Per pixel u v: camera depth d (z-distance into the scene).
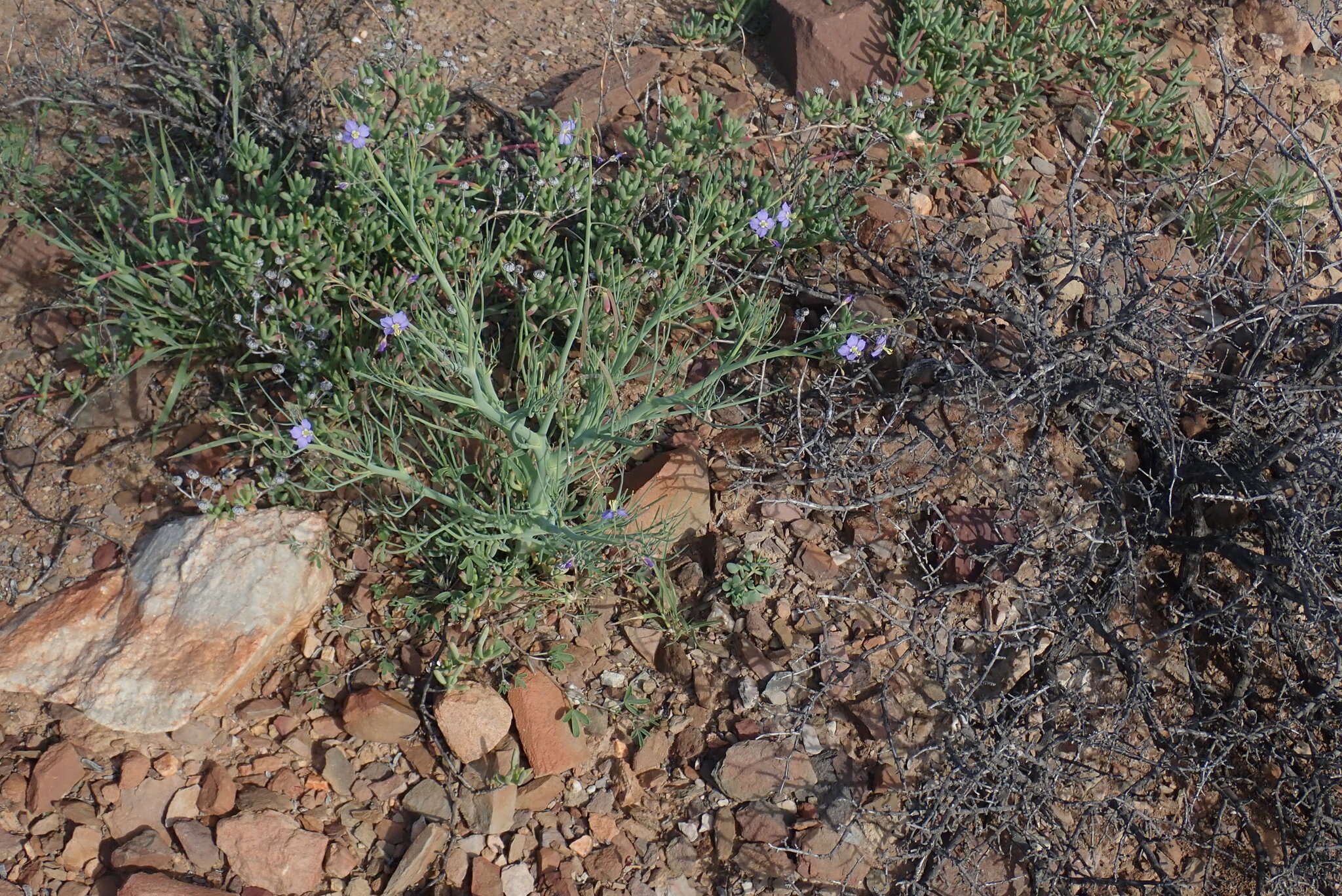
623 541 1.00
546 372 1.11
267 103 1.18
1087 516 1.10
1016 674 1.05
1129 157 1.28
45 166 1.18
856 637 1.05
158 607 1.00
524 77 1.30
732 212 1.13
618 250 1.14
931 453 1.11
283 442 1.04
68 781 0.96
